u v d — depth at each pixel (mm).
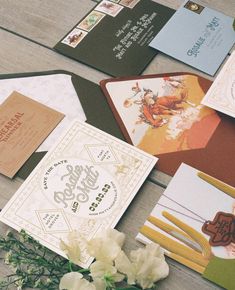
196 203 770
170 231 744
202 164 818
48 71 945
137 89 915
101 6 1045
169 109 887
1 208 782
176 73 940
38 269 713
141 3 1046
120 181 796
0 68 950
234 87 904
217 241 734
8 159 825
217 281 704
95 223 755
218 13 1034
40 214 765
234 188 788
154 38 986
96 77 937
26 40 996
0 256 735
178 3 1051
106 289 679
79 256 705
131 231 754
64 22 1023
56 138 852
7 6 1049
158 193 791
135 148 833
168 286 707
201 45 979
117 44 980
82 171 807
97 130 857
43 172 807
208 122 869
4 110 886
